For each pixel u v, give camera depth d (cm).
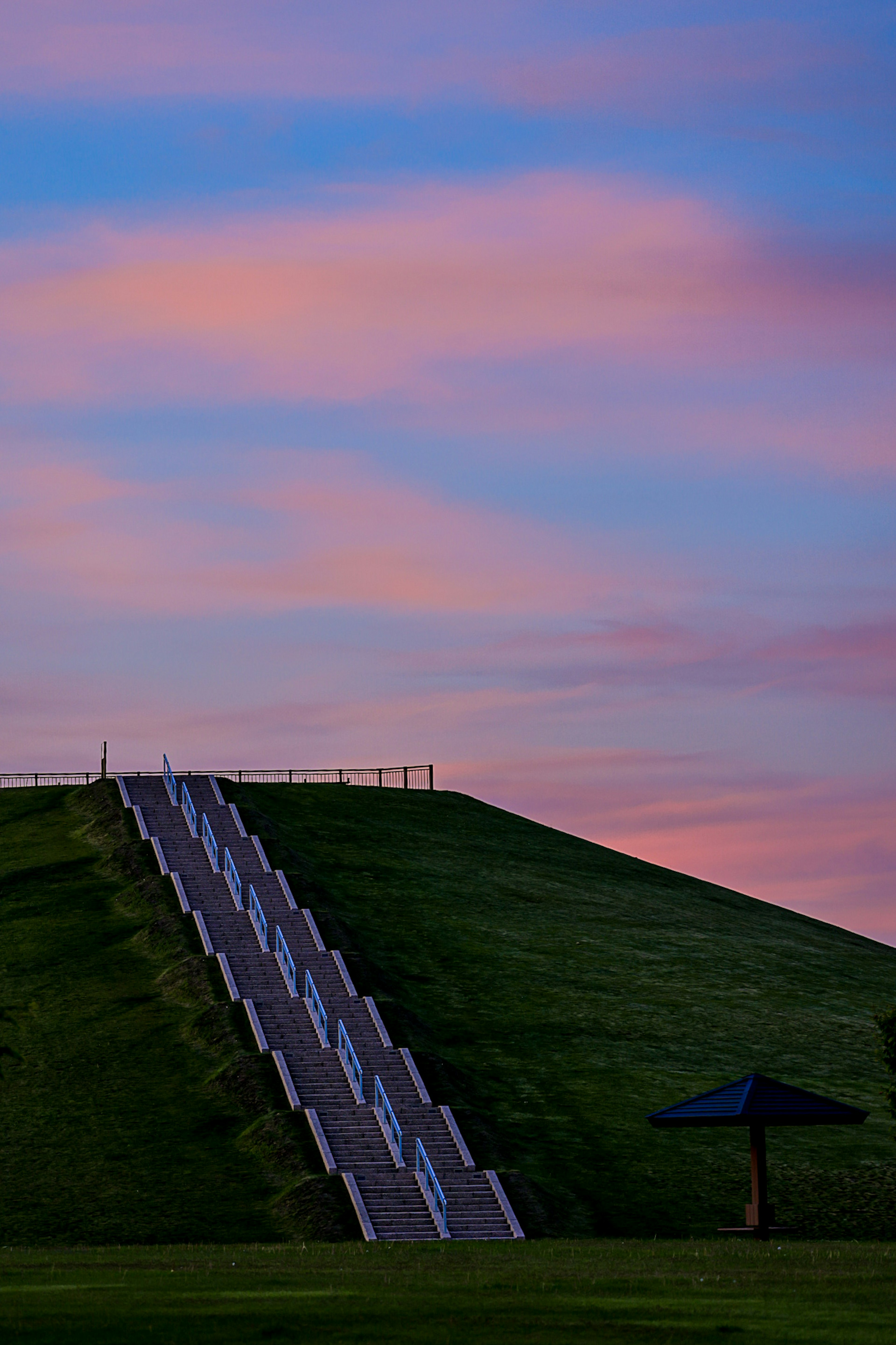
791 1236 4647
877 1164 5409
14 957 6900
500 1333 2356
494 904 8231
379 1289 2923
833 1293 2792
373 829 9188
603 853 9862
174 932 6938
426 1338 2317
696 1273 3212
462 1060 6131
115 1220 4703
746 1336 2311
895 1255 3703
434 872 8575
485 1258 3734
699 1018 6925
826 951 8488
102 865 7831
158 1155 5194
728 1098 4238
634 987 7231
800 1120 4175
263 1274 3256
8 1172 5078
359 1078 5728
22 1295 2822
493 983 7031
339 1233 4575
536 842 9744
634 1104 5881
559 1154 5369
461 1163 5172
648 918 8488
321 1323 2447
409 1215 4784
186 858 7800
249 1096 5559
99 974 6681
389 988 6669
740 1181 5216
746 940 8388
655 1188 5125
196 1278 3167
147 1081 5744
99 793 8819
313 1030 6116
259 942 6881
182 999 6381
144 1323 2442
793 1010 7188
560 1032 6562
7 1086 5731
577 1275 3206
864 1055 6650
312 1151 5162
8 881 7756
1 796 9238
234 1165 5122
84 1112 5522
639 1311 2561
